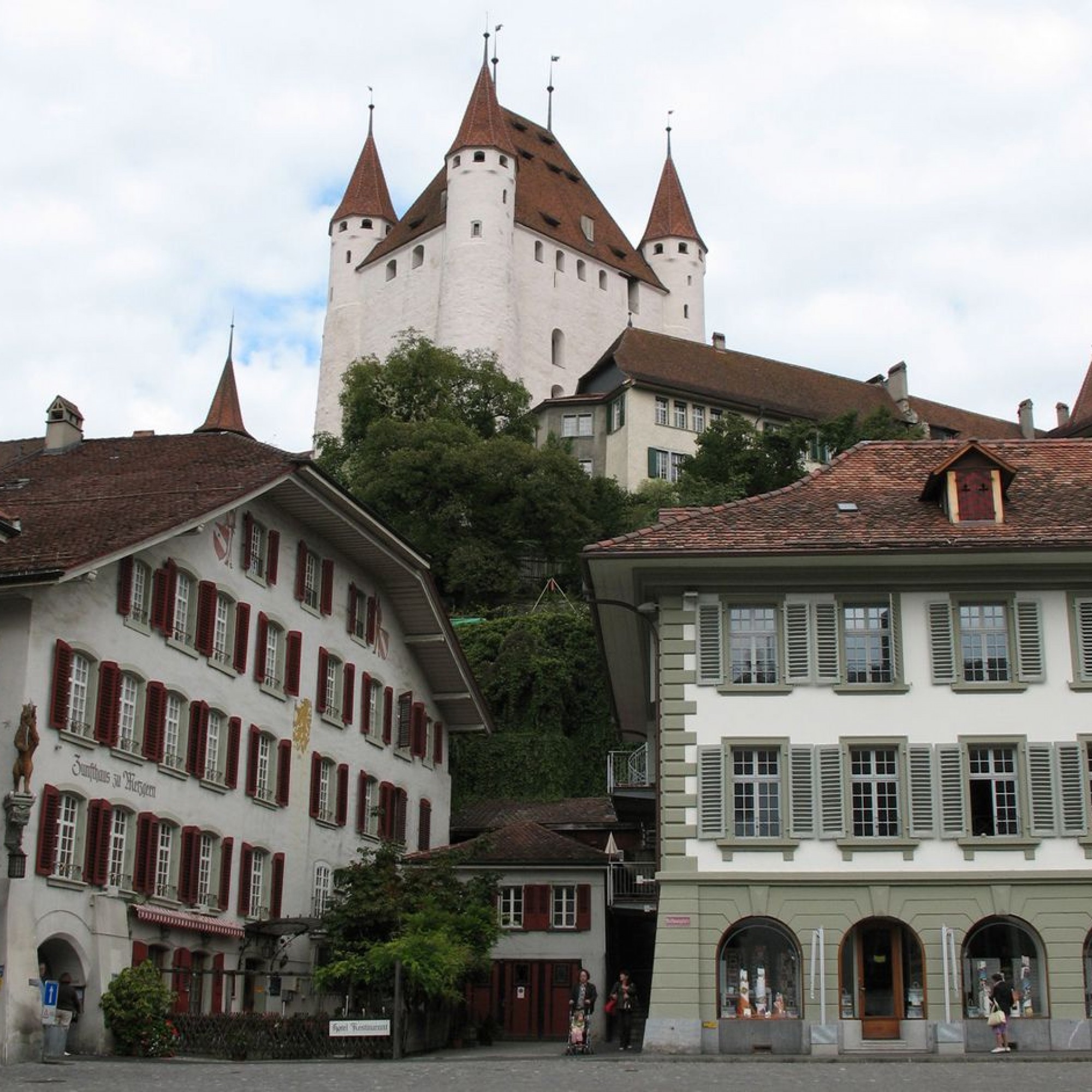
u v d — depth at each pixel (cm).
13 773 3291
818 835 3247
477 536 8712
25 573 3353
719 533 3409
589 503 8975
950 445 3819
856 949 3203
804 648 3353
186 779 3991
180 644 3991
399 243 12281
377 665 5222
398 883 4056
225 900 4128
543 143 13412
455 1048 4006
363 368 10019
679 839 3259
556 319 12175
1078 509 3475
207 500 4025
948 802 3253
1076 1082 2423
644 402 10244
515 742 6638
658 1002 3175
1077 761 3262
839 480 3684
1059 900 3188
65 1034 3189
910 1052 3112
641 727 5341
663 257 13325
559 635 7006
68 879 3428
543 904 4631
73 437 4862
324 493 4544
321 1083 2481
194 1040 3406
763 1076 2570
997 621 3366
